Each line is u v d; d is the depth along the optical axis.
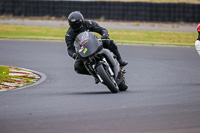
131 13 113.31
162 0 142.50
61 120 18.86
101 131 16.67
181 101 24.25
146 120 18.75
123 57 53.31
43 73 40.41
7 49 59.84
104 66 27.38
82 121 18.58
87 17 114.50
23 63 47.19
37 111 21.28
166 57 54.41
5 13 119.06
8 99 25.84
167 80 36.00
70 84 33.84
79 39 27.02
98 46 26.73
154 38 81.44
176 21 112.50
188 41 78.50
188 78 37.38
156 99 25.05
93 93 28.42
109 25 102.38
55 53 56.97
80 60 28.42
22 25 98.75
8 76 36.53
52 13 117.88
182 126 17.64
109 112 20.64
